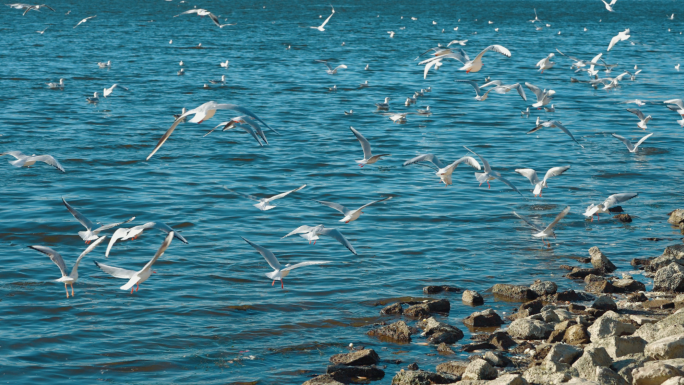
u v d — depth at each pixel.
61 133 47.62
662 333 19.09
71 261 26.28
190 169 40.03
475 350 20.33
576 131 53.59
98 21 138.50
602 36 130.88
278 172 40.06
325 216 32.62
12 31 115.56
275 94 66.81
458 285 25.44
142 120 53.09
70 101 59.88
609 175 40.88
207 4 189.50
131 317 22.02
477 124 55.56
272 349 20.38
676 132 53.50
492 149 47.09
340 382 18.05
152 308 22.69
